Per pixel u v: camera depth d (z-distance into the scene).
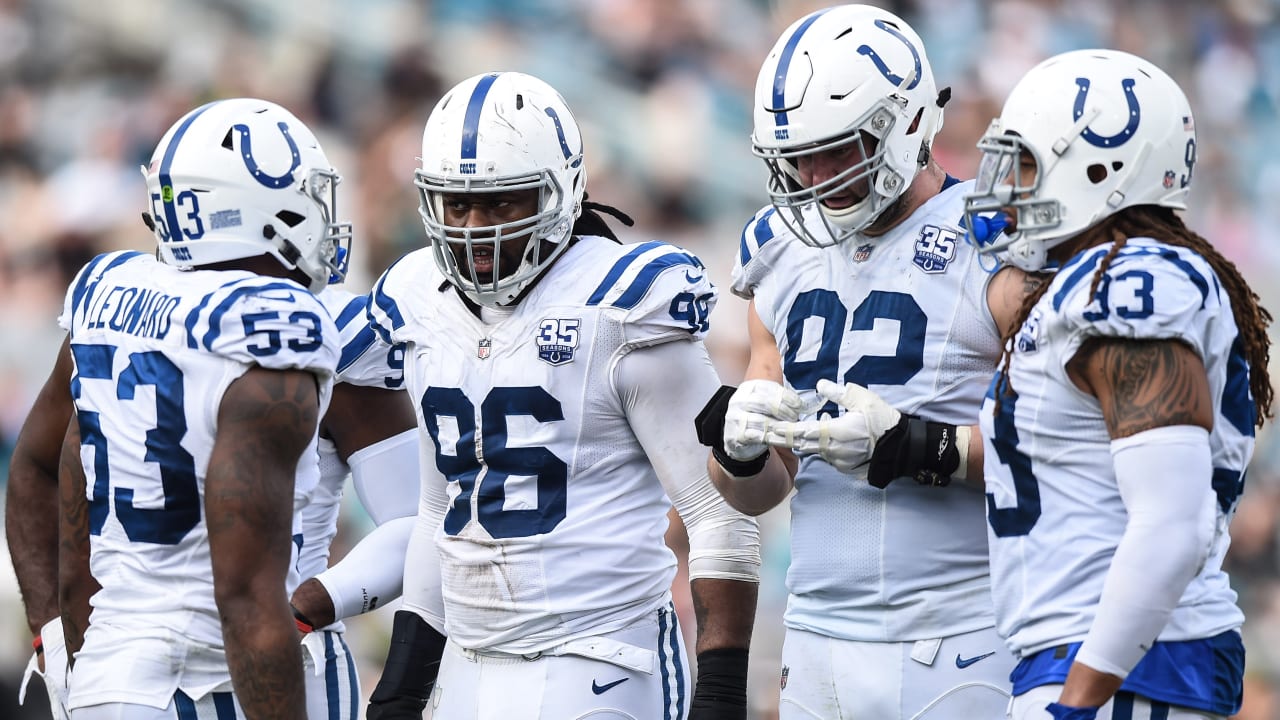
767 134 11.52
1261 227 41.19
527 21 40.50
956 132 38.91
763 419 11.26
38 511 12.44
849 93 11.30
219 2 40.16
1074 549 9.85
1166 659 9.69
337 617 12.67
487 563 11.95
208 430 10.66
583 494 11.94
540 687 11.83
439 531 12.38
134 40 39.72
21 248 34.31
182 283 11.08
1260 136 42.97
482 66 39.69
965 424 11.48
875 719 11.65
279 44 39.66
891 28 11.69
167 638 10.81
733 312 33.00
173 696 10.81
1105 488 9.79
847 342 11.76
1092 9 42.84
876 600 11.65
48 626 12.26
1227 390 9.95
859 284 11.78
